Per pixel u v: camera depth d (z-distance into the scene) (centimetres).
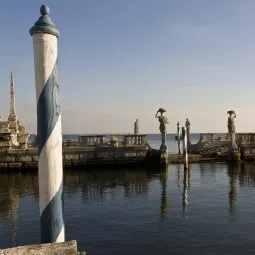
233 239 1155
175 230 1270
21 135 3506
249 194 2020
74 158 3303
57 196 366
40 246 320
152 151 3441
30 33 366
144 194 2055
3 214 1581
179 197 1947
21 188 2353
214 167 3434
